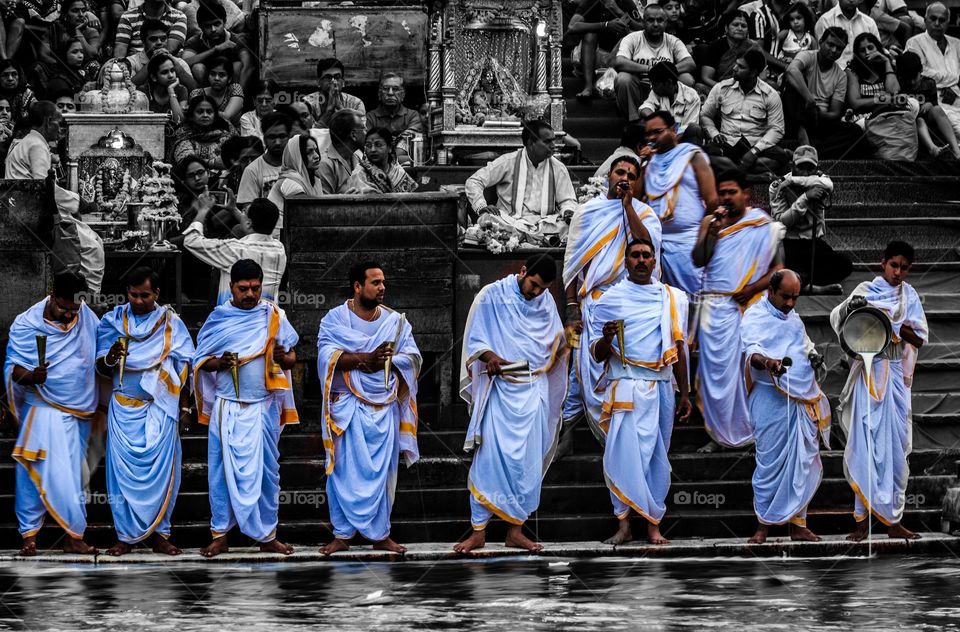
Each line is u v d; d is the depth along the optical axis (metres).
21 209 19.70
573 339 18.66
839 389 20.31
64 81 26.56
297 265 19.56
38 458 17.52
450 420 19.59
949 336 21.17
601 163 25.91
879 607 13.58
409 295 19.62
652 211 18.83
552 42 25.20
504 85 25.22
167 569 16.41
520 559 16.98
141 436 17.55
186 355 17.78
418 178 24.48
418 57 27.34
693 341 18.91
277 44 27.17
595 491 18.38
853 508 18.59
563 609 13.53
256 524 17.28
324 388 17.53
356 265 17.92
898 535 17.81
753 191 22.50
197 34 27.75
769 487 17.69
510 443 17.55
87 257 20.52
